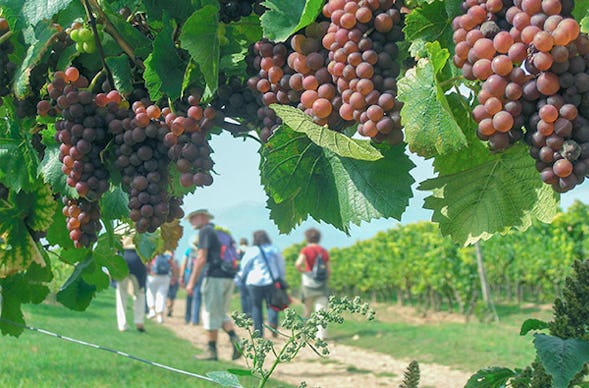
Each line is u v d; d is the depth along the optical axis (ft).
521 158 5.84
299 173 6.11
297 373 40.78
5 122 7.69
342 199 6.07
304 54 5.52
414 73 5.10
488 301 65.87
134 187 6.60
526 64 4.68
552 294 71.97
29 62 6.82
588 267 6.89
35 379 29.14
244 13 6.30
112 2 7.05
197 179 6.37
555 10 4.60
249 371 7.32
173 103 6.52
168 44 6.27
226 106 6.60
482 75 4.86
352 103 5.27
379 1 5.28
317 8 5.27
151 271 69.92
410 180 5.95
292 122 5.37
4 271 8.34
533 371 7.14
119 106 6.70
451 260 71.87
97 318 62.90
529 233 70.90
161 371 33.71
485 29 4.87
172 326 68.49
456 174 5.98
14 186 7.64
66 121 6.81
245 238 71.26
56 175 7.19
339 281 102.99
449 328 57.00
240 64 6.40
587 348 6.56
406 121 5.07
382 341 53.57
